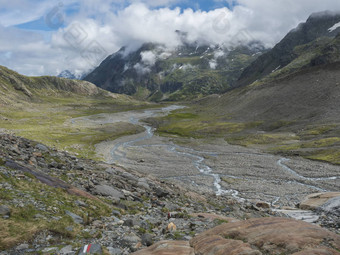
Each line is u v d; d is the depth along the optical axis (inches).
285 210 1390.3
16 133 4571.9
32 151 1117.1
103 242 479.2
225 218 735.7
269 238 395.9
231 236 427.5
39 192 644.1
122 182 1138.7
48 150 1258.0
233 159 3676.2
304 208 1412.4
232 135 6067.9
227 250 361.1
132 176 1325.0
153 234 562.9
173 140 5649.6
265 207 1424.7
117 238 506.9
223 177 2694.4
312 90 7775.6
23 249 406.0
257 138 5265.8
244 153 4160.9
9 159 797.9
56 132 5536.4
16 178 673.0
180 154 4099.4
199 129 7032.5
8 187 602.2
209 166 3245.6
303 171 2910.9
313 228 421.1
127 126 7509.8
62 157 1259.2
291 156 3774.6
